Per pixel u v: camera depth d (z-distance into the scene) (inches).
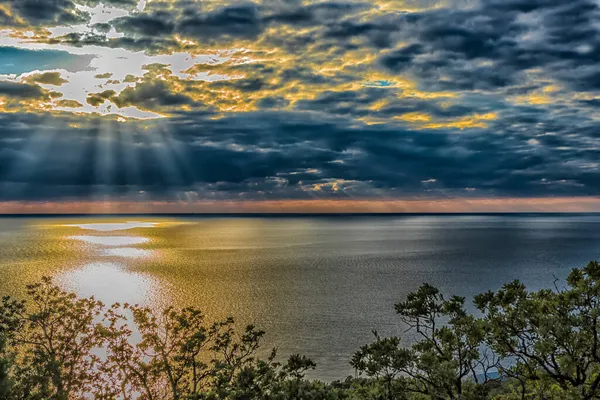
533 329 510.6
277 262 5339.6
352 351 1916.8
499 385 744.3
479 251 6692.9
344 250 6924.2
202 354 1696.6
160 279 4008.4
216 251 6756.9
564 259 5570.9
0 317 772.6
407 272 4431.6
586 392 488.7
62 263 5182.1
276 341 2073.1
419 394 590.9
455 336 534.6
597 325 480.7
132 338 1894.7
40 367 714.2
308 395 461.1
